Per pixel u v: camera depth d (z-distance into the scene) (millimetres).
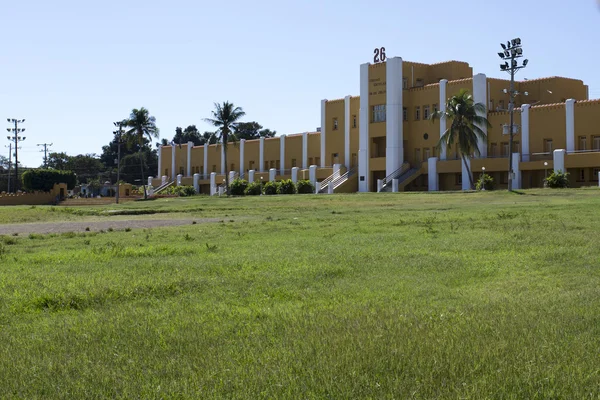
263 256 13742
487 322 7121
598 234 16031
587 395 4934
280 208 39062
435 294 9320
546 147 57938
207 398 5004
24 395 5234
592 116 54719
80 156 130875
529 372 5309
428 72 69312
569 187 50406
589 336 6484
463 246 14836
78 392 5238
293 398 4945
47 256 14523
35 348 6625
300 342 6391
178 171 97625
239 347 6383
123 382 5438
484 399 4836
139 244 17609
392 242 16250
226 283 10445
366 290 9680
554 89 65250
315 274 11156
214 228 23281
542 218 22141
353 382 5199
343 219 26578
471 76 69125
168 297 9469
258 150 84938
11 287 10195
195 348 6391
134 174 125688
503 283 10172
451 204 37594
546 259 12414
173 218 32719
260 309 8336
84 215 37250
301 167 79062
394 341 6316
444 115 59844
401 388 5062
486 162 59375
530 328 6805
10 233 24391
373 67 67312
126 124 79375
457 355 5812
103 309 8703
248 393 5062
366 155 67750
